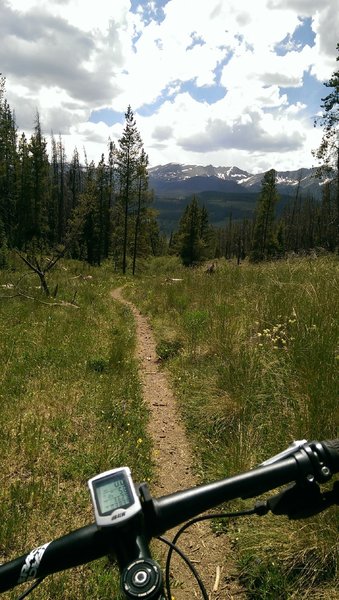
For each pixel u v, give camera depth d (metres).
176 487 4.29
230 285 10.93
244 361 5.61
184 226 51.81
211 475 4.30
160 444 5.07
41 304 13.38
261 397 4.97
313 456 1.08
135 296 17.59
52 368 7.18
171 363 7.54
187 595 3.00
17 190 47.19
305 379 4.50
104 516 0.96
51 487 4.16
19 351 8.10
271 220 58.22
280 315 6.39
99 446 4.86
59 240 62.09
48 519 3.72
